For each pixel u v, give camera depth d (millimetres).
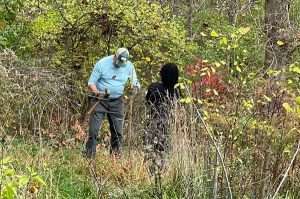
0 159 5465
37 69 11641
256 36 17156
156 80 13633
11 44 13836
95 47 13703
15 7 14672
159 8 14641
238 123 6691
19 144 9008
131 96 11500
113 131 10531
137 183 7797
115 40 13766
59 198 7000
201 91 7738
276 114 6902
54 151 9656
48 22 13539
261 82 7664
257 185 6273
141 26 13750
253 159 6430
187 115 7395
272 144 6570
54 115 11258
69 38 13625
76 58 13586
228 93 7484
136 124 11062
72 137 10977
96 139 10211
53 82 11594
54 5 13844
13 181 4543
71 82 12922
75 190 7773
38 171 7430
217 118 6949
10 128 10258
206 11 23844
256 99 7180
